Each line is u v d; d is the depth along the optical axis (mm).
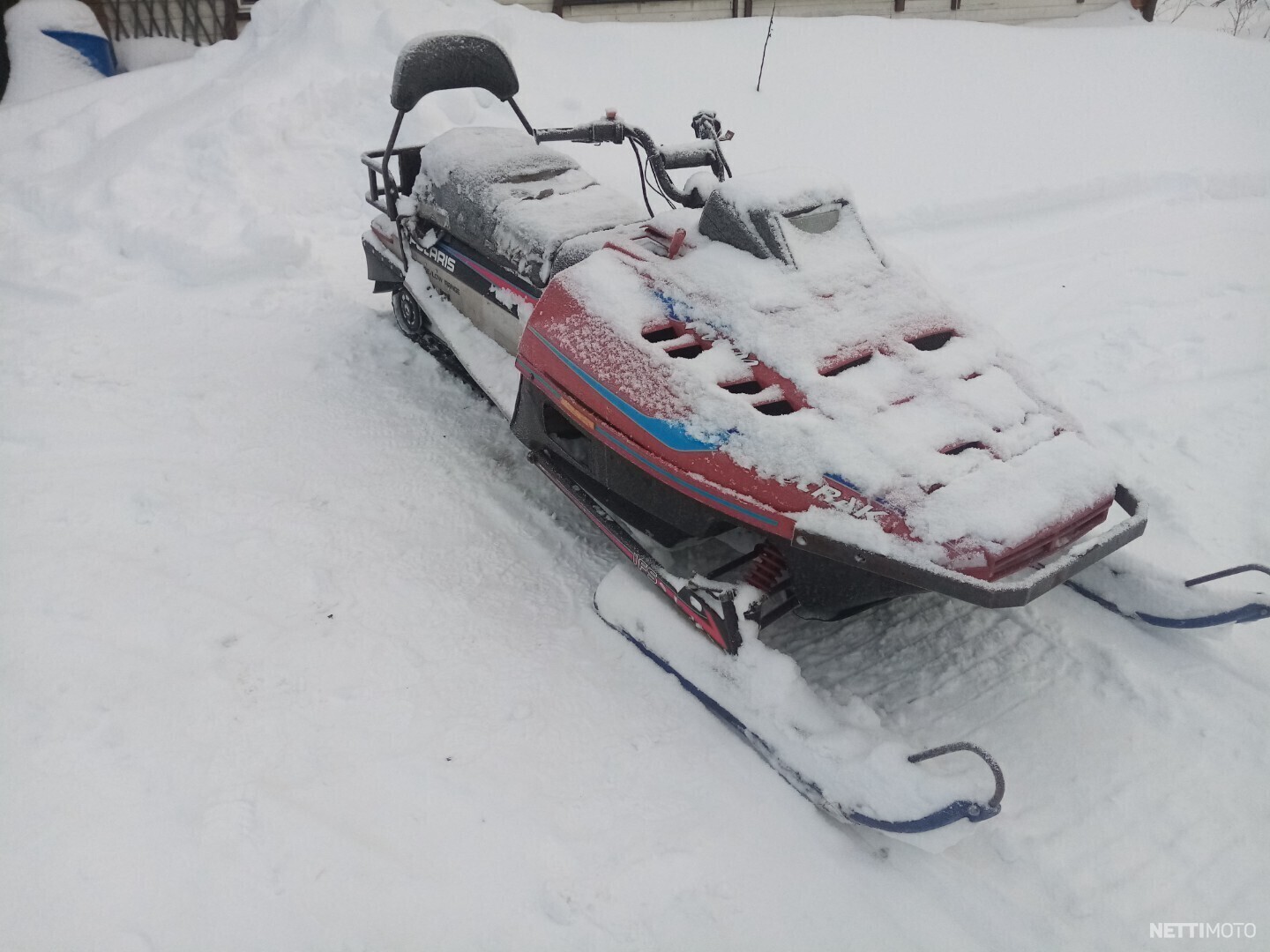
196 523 3324
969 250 5773
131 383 4141
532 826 2373
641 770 2549
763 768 2566
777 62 7797
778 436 2504
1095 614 3113
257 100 6277
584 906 2195
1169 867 2338
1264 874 2322
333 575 3148
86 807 2326
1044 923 2213
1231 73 8016
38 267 5012
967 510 2320
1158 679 2859
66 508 3322
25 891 2141
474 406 4160
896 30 8453
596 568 3299
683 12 9461
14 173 6160
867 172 6535
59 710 2564
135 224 5328
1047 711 2771
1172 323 4867
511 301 3629
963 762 2570
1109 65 8156
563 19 8156
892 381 2648
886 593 2500
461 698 2730
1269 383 4324
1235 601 2775
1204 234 5941
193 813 2338
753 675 2539
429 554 3291
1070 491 2445
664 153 3746
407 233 4215
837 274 2922
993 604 2221
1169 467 3770
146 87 7289
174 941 2080
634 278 3074
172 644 2814
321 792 2422
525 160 3938
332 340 4566
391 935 2127
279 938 2104
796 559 2547
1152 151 6957
